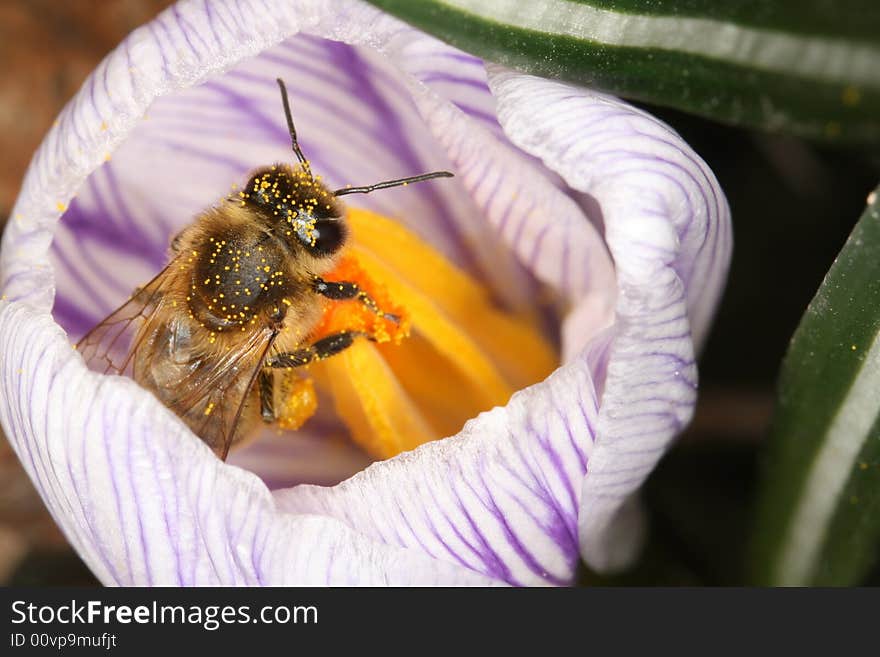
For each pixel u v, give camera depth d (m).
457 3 0.07
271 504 0.07
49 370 0.07
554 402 0.07
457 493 0.07
